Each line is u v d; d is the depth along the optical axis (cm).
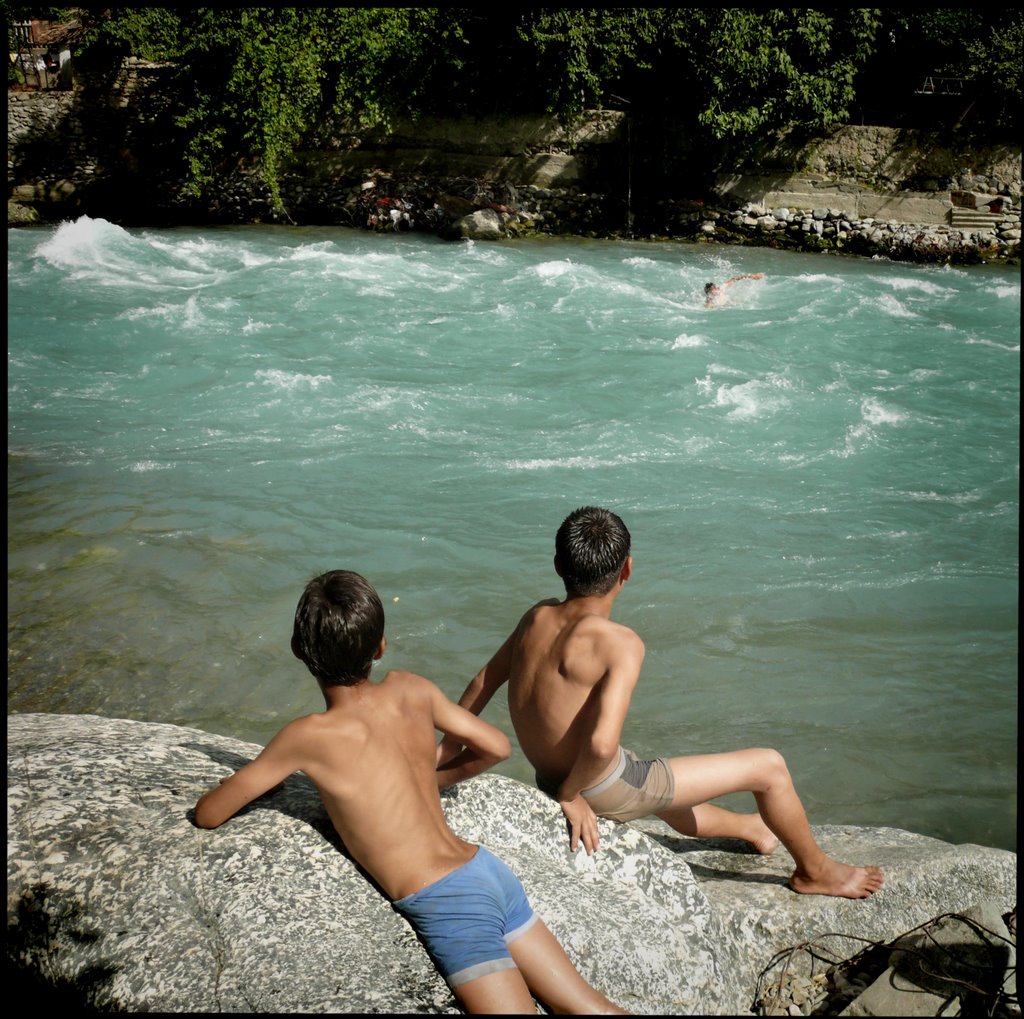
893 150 2341
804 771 596
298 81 2394
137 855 328
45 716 434
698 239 2425
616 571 369
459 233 2325
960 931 368
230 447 1059
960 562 841
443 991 299
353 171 2523
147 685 665
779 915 379
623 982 328
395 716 326
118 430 1102
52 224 2416
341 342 1454
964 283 2003
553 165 2494
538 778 392
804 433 1146
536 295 1773
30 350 1372
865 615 758
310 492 948
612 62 2402
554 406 1216
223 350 1397
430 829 318
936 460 1074
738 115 2319
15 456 1016
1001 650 714
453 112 2489
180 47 2405
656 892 361
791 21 2295
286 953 301
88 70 2466
